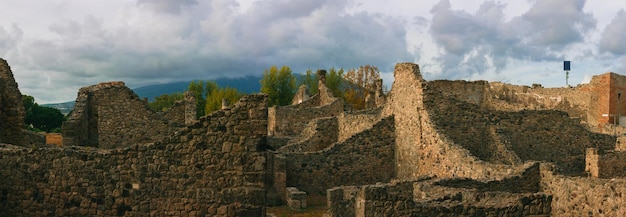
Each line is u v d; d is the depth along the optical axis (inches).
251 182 628.1
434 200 714.8
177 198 626.2
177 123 1354.6
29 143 917.2
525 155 1237.7
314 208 1133.1
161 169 627.2
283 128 2106.3
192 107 1640.0
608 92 2303.2
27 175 631.2
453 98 1203.9
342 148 1314.0
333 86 3900.1
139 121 1339.8
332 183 1300.4
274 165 1194.0
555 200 806.5
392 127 1353.3
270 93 3988.7
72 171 629.0
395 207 654.5
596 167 1023.0
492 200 722.8
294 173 1280.8
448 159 1060.5
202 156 625.9
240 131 628.7
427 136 1161.4
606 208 701.9
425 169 1163.9
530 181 868.6
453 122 1193.4
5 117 858.1
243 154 628.1
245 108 629.6
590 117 2293.3
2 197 633.6
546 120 1259.2
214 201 625.6
